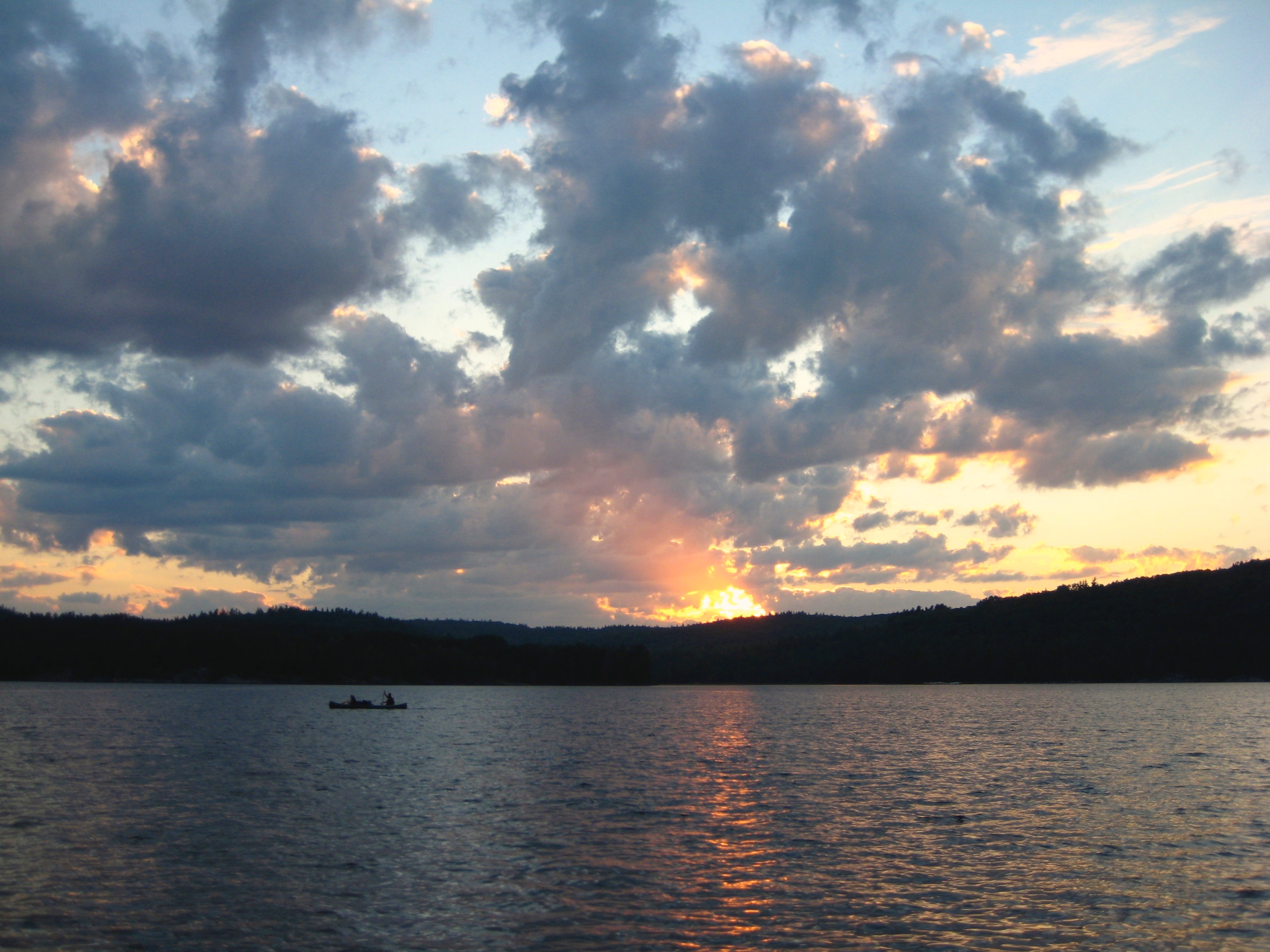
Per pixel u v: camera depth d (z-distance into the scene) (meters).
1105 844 44.78
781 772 74.81
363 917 33.00
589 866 40.22
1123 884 37.47
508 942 30.61
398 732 118.12
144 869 39.28
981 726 128.12
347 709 174.38
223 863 40.38
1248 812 53.62
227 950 29.77
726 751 92.69
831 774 73.31
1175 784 65.62
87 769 73.12
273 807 55.09
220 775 70.12
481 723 139.75
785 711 178.12
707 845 44.50
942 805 56.72
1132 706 178.25
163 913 33.31
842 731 121.25
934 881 38.00
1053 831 48.03
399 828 48.47
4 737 102.56
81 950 29.72
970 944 30.64
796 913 33.69
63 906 34.09
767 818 51.81
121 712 153.00
